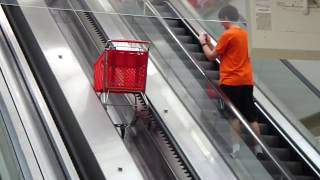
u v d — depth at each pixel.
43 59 7.64
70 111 6.79
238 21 7.80
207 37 8.15
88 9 8.46
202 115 7.32
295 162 7.44
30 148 5.66
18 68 7.04
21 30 8.66
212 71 8.95
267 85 8.53
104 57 7.00
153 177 6.61
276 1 5.27
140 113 7.44
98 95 7.32
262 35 5.19
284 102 8.21
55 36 7.97
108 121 6.65
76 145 6.72
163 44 8.47
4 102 6.18
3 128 5.97
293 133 7.77
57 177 5.48
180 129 7.10
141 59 7.07
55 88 7.27
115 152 6.18
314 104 7.78
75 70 7.36
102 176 5.91
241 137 6.79
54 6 8.37
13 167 5.59
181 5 8.57
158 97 7.59
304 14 5.26
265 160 6.52
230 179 6.55
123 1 8.50
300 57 5.47
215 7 8.04
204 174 6.53
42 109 6.31
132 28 8.89
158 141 7.06
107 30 8.78
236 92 7.61
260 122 8.21
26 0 8.23
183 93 7.70
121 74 7.04
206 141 7.01
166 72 8.07
